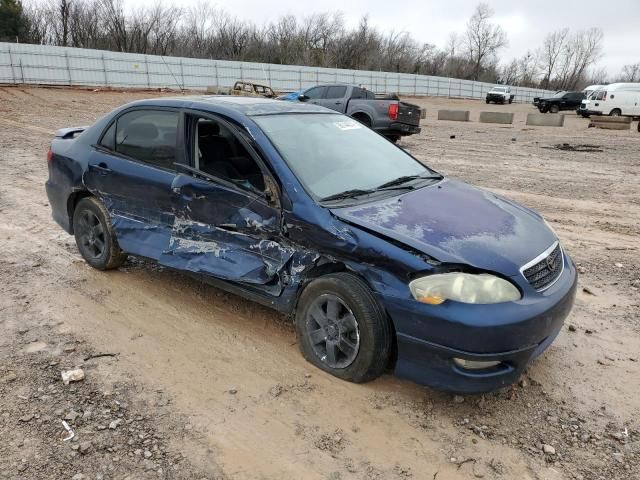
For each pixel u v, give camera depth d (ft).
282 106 13.94
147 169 13.80
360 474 8.60
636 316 14.30
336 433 9.53
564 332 13.38
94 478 8.27
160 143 13.73
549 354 12.31
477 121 95.86
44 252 17.89
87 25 189.06
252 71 146.30
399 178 13.24
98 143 15.38
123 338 12.55
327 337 11.05
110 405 10.05
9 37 173.58
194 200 12.64
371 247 10.06
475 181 33.40
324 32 225.76
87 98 98.53
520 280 9.75
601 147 53.57
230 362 11.64
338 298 10.58
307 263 10.98
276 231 11.35
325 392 10.64
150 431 9.40
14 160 35.35
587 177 35.45
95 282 15.55
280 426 9.67
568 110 137.90
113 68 125.08
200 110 13.07
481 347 9.21
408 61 249.55
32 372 11.03
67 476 8.29
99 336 12.59
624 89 102.83
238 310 14.05
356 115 52.39
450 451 9.17
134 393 10.46
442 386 9.73
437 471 8.72
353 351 10.60
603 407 10.42
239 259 12.00
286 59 202.18
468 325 9.15
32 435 9.17
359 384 10.87
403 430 9.66
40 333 12.64
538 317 9.55
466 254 9.72
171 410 10.00
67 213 16.66
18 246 18.44
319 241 10.71
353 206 11.20
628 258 18.98
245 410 10.07
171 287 15.33
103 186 14.96
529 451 9.20
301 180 11.38
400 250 9.84
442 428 9.74
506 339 9.23
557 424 9.91
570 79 315.78
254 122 12.36
